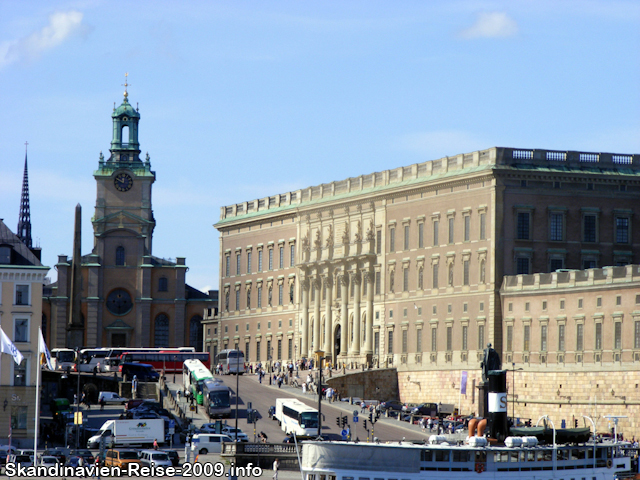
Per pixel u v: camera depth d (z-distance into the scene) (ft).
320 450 583.17
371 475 574.97
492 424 620.08
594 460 612.70
